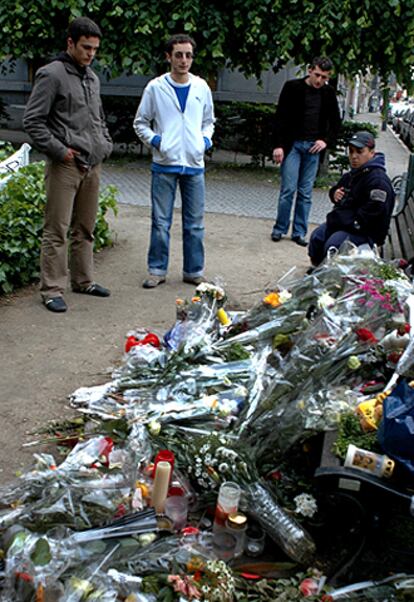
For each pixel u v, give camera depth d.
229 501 2.75
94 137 5.12
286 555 2.78
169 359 3.87
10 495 2.87
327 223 5.75
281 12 10.77
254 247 7.46
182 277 6.24
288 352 3.70
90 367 4.40
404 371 3.01
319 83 7.22
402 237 6.15
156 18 10.86
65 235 5.24
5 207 5.88
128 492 2.86
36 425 3.67
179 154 5.64
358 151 5.50
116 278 6.16
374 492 2.53
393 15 10.55
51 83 4.78
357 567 2.66
